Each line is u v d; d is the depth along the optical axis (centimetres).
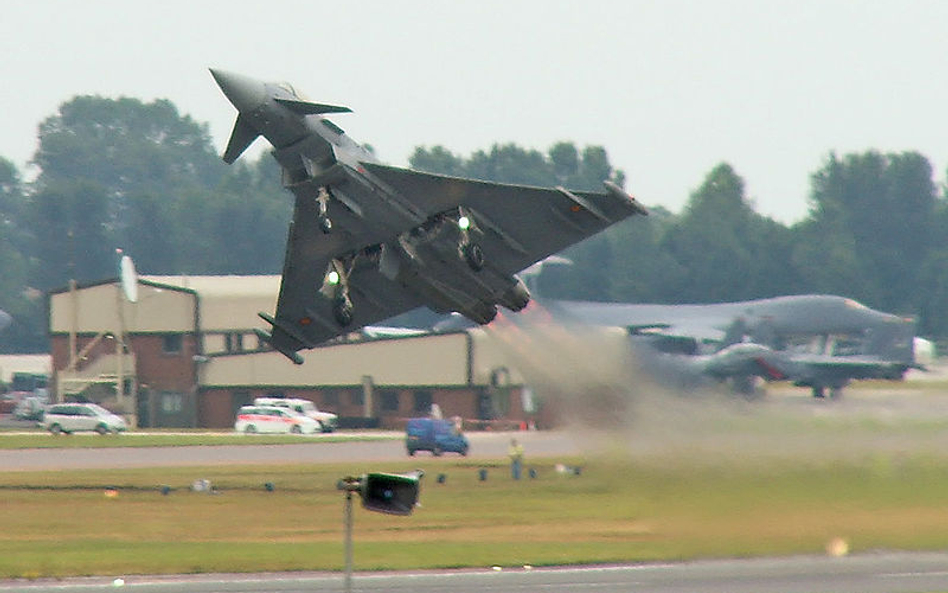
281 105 12150
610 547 12562
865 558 11550
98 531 14075
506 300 13862
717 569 11275
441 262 13338
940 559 11481
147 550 12650
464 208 12794
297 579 11012
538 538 13400
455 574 11238
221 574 11319
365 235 12988
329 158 12425
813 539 12144
